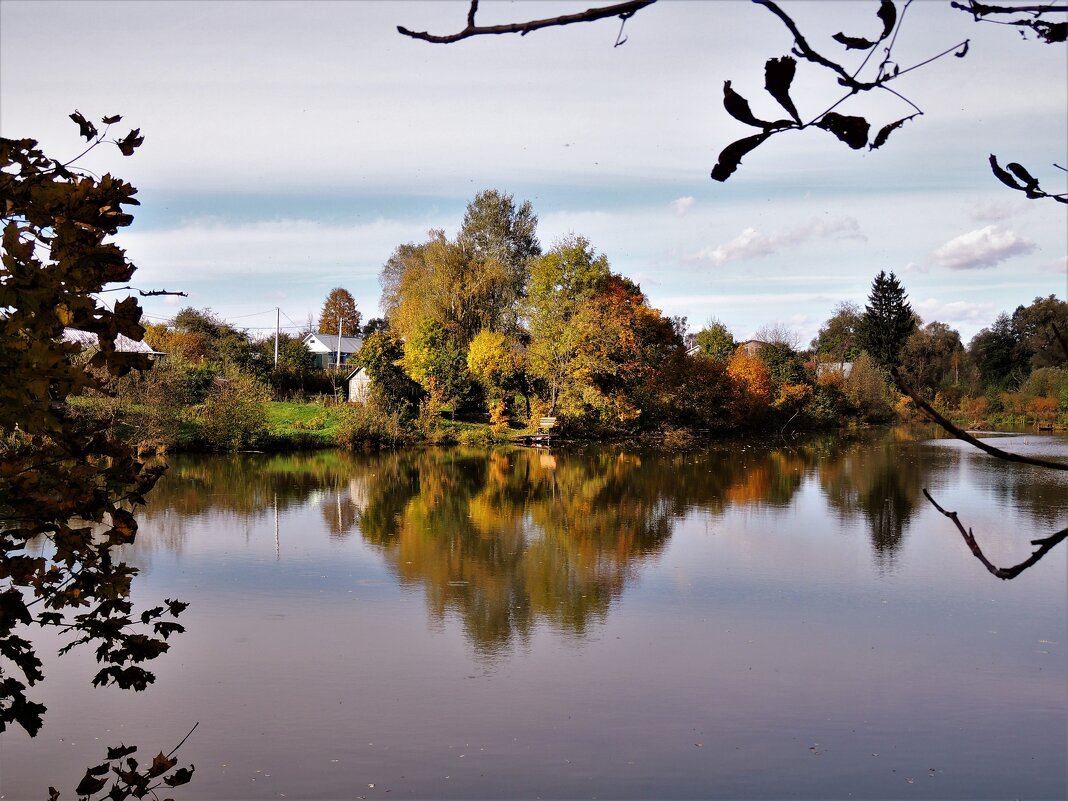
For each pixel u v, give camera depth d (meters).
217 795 7.28
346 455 32.88
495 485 25.31
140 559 15.19
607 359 41.06
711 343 57.50
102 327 2.91
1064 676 10.10
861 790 7.56
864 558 15.84
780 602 13.05
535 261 42.91
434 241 48.97
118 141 3.03
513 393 43.41
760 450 37.94
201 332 54.00
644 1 1.25
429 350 42.84
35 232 2.90
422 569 14.89
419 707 9.15
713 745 8.36
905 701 9.41
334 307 87.31
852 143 1.36
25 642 3.14
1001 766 7.99
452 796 7.38
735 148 1.40
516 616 12.29
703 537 17.75
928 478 27.53
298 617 12.07
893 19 1.29
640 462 32.16
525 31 1.34
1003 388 66.19
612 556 16.02
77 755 7.95
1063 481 26.67
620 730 8.67
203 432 31.92
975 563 15.41
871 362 61.50
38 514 2.99
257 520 18.92
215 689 9.51
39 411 2.77
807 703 9.36
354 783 7.54
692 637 11.45
